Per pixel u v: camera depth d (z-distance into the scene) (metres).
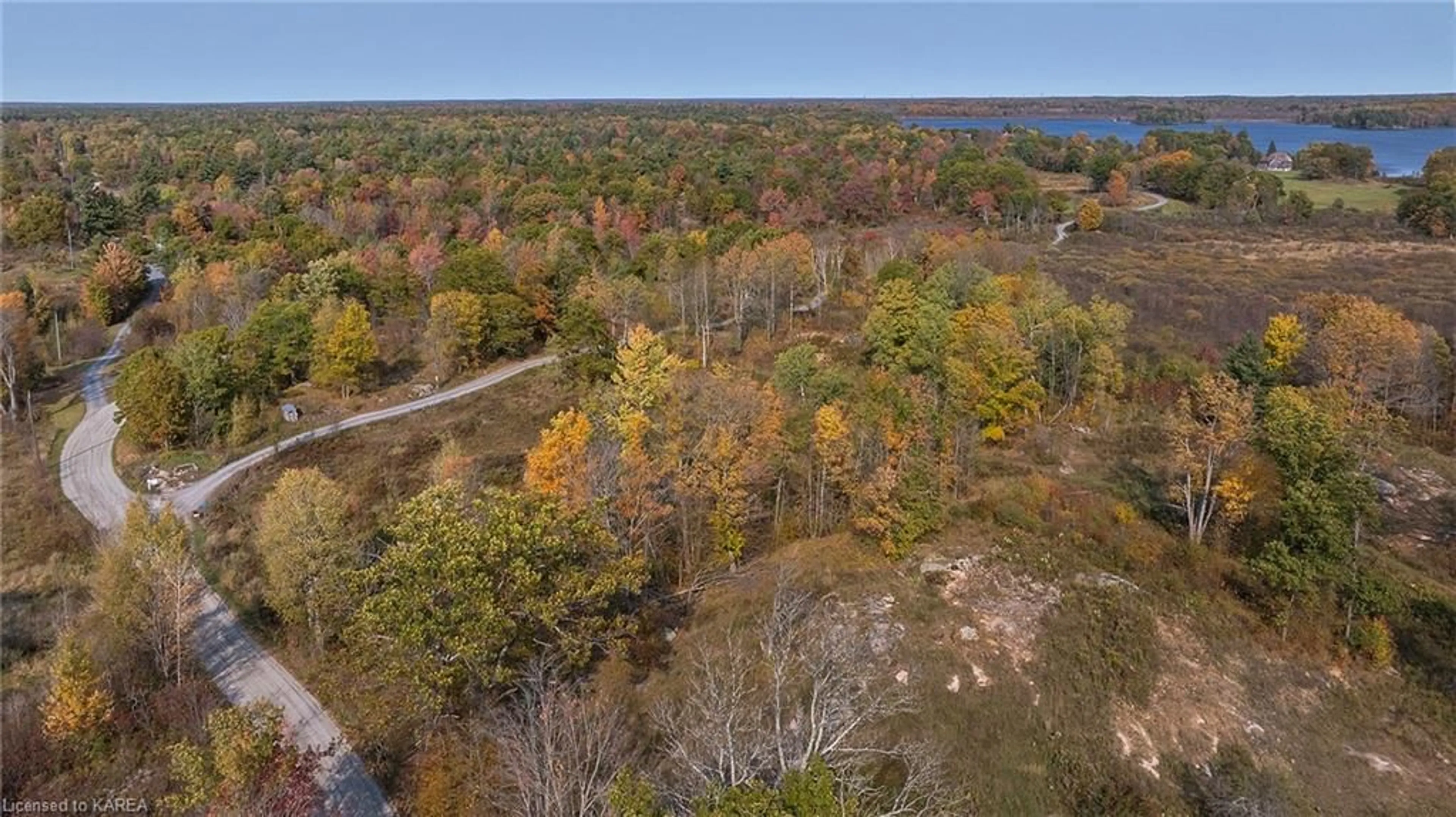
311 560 44.22
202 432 73.88
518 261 102.81
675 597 47.41
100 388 85.94
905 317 70.62
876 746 34.72
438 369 89.06
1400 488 57.00
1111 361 68.25
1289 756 36.19
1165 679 39.56
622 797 25.98
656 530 49.97
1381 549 49.75
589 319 84.50
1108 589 44.72
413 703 35.38
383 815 34.59
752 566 49.41
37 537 58.94
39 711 40.06
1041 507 52.78
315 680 43.34
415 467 68.38
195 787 29.52
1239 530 48.22
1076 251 126.88
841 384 59.75
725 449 49.12
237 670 44.62
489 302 93.50
